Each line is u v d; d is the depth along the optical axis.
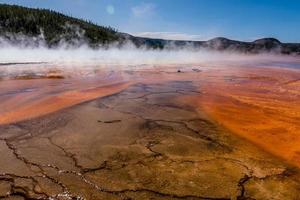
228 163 3.59
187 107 6.22
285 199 2.88
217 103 6.70
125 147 4.01
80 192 2.94
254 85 9.60
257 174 3.34
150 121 5.16
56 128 4.72
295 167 3.54
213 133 4.62
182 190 2.99
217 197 2.88
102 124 4.96
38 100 6.68
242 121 5.29
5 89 8.23
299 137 4.53
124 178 3.20
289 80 11.00
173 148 4.00
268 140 4.39
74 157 3.68
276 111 6.04
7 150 3.85
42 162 3.54
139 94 7.62
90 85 9.16
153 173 3.31
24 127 4.74
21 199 2.83
